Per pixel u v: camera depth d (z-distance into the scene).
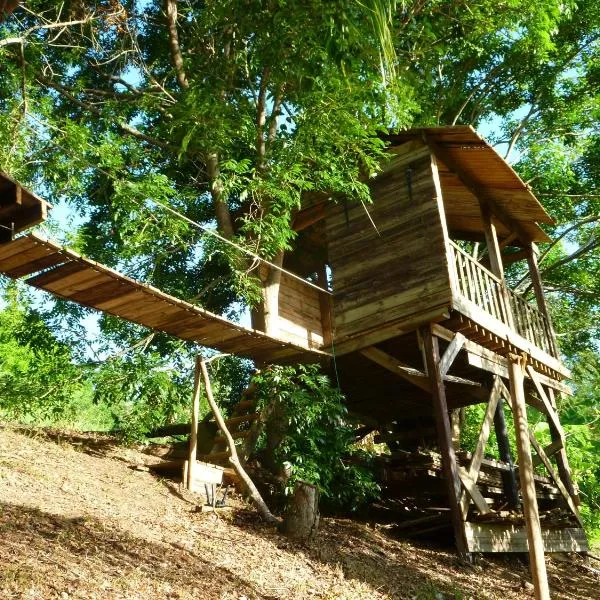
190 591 5.99
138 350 12.57
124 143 13.20
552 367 14.19
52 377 11.78
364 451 12.16
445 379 11.23
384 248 12.17
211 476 10.18
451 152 12.34
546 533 12.38
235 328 9.91
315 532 8.85
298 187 12.70
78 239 12.59
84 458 10.03
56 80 14.95
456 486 10.44
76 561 5.77
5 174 5.60
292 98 12.49
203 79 12.87
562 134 20.02
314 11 9.53
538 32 16.11
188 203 14.46
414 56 14.25
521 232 15.05
